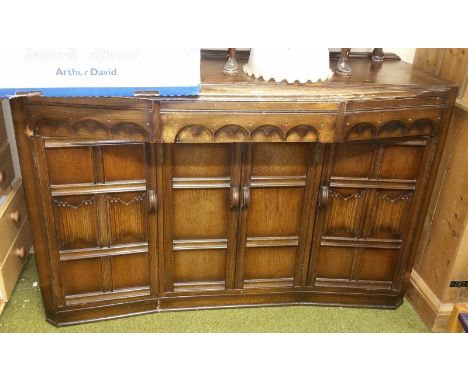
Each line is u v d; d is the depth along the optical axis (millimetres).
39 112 1573
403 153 1860
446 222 2014
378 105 1679
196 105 1584
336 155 1837
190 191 1839
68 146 1663
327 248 2037
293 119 1642
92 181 1746
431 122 1776
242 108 1607
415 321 2127
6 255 1993
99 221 1827
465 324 1610
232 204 1855
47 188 1714
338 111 1644
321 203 1900
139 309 2055
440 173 2049
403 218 1987
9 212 2018
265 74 1723
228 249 1967
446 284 2008
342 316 2121
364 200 1938
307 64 1707
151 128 1599
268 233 1967
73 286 1933
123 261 1936
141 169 1764
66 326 1981
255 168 1821
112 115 1572
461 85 1859
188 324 2023
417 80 1823
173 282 2020
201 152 1769
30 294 2164
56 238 1814
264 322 2057
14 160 2229
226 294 2078
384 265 2094
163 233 1899
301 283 2100
